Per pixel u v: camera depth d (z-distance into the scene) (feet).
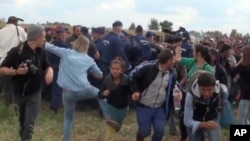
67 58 24.06
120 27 33.01
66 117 24.03
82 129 29.27
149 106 21.24
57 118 32.35
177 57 24.79
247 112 23.04
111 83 22.90
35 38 19.17
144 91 20.95
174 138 28.40
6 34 32.09
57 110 33.81
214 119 19.36
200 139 20.18
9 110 28.60
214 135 19.15
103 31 36.68
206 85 18.02
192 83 19.04
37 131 27.50
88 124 30.83
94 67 24.80
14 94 19.88
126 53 35.35
